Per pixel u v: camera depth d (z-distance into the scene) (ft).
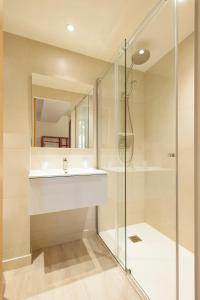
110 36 5.73
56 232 6.33
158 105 6.50
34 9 4.61
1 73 2.04
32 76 5.80
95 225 7.07
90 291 4.22
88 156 6.94
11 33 5.46
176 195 4.20
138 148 7.20
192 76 5.64
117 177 6.05
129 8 4.60
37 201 4.65
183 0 4.30
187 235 5.82
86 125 6.93
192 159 5.62
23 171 5.29
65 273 4.83
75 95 6.66
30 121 5.74
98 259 5.45
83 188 5.26
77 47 6.31
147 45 5.82
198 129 2.71
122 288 4.31
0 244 2.02
